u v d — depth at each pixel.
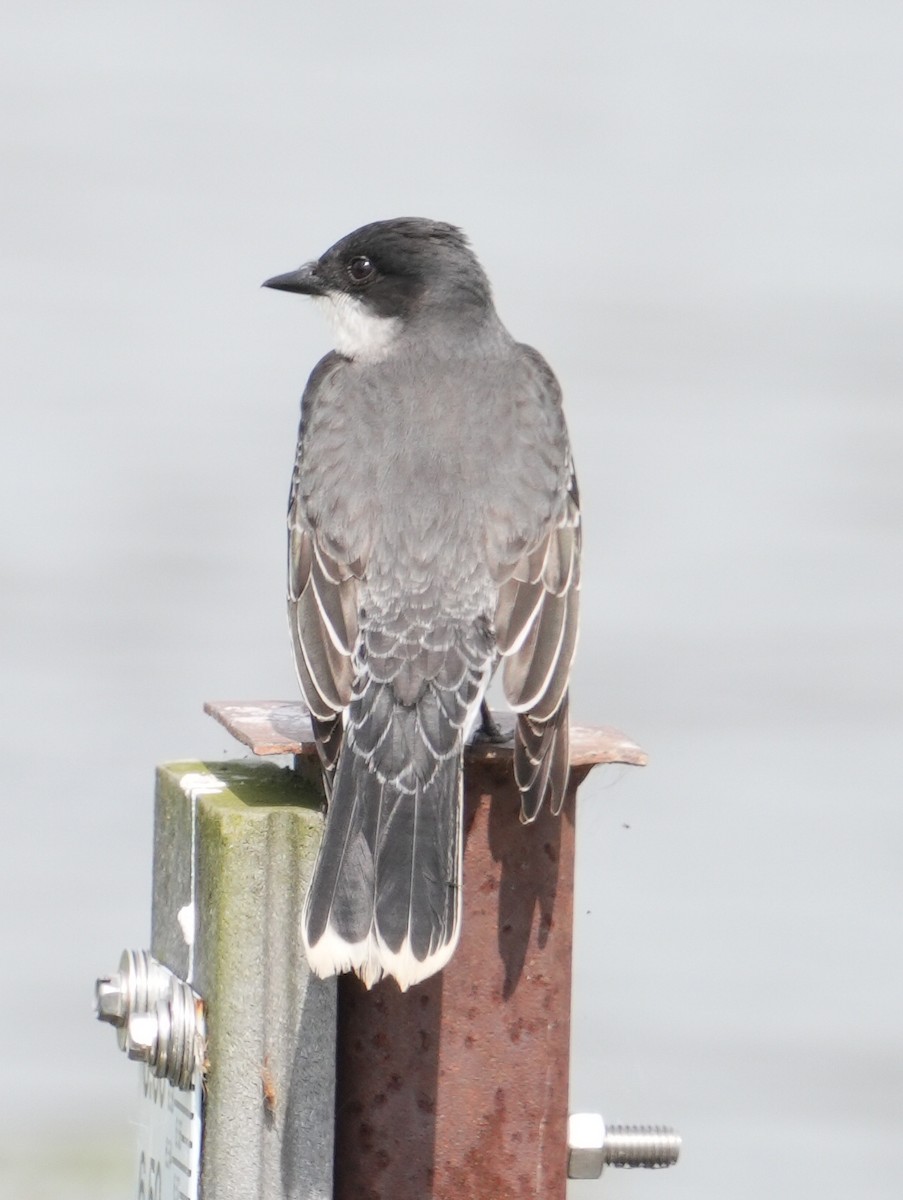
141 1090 9.77
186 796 8.71
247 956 7.96
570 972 8.53
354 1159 8.30
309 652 9.88
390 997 8.29
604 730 9.62
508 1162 8.41
